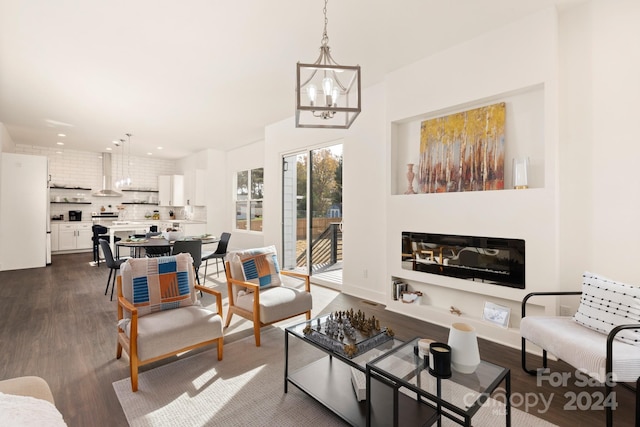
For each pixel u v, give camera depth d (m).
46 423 0.91
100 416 1.75
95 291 4.31
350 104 4.21
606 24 2.36
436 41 2.96
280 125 5.54
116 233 8.08
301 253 5.36
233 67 3.48
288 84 3.93
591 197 2.42
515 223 2.64
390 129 3.61
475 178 2.96
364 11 2.50
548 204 2.46
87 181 8.33
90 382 2.09
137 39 2.91
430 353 1.49
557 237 2.46
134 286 2.34
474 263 2.93
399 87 3.51
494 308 2.85
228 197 8.04
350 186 4.29
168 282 2.46
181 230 7.38
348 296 4.19
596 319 1.91
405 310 3.47
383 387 1.92
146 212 9.23
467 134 3.04
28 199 5.84
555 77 2.45
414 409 1.70
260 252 3.25
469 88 2.93
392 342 1.88
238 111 5.02
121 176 8.79
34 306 3.65
